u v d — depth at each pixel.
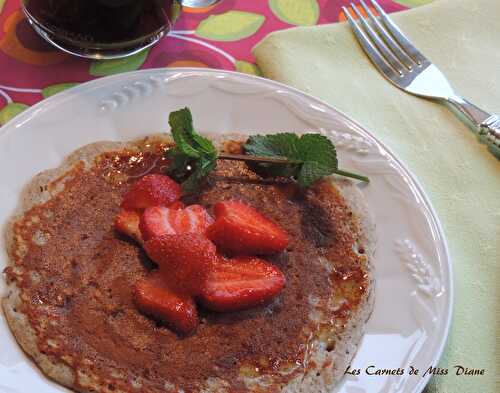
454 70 0.38
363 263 0.29
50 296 0.27
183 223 0.29
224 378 0.26
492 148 0.34
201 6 0.37
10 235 0.28
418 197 0.31
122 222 0.29
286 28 0.39
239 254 0.28
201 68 0.33
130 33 0.34
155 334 0.27
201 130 0.32
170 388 0.26
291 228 0.30
